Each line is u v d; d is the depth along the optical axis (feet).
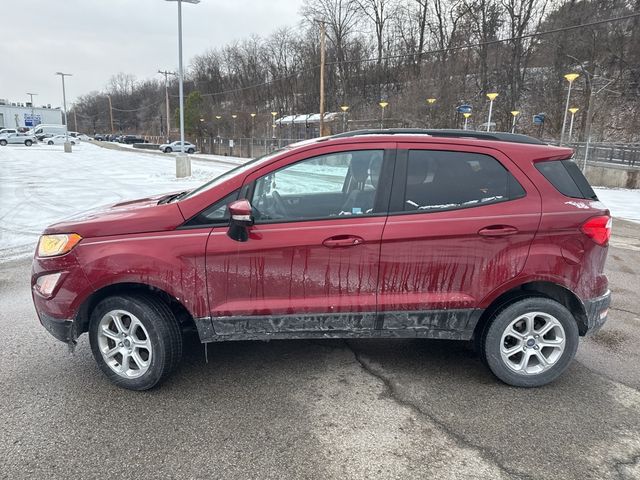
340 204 10.37
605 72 124.88
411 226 9.89
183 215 10.05
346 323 10.25
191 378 11.15
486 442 8.77
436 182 10.22
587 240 10.15
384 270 10.02
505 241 9.96
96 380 11.07
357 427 9.22
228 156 169.27
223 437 8.89
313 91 193.67
